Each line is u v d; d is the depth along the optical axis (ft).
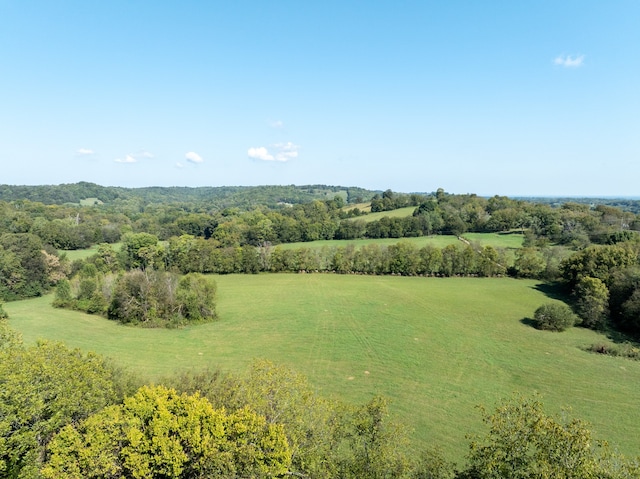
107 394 74.43
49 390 63.10
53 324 178.19
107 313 197.88
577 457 47.70
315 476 58.29
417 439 89.10
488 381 122.01
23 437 55.62
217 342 159.02
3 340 81.56
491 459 51.03
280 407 65.72
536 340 160.45
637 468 46.24
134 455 54.34
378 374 127.03
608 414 102.42
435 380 122.42
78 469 52.60
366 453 59.93
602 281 203.72
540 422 51.37
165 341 159.94
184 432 57.16
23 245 246.68
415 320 187.52
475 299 225.97
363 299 228.63
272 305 218.59
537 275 276.62
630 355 142.82
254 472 54.19
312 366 134.00
